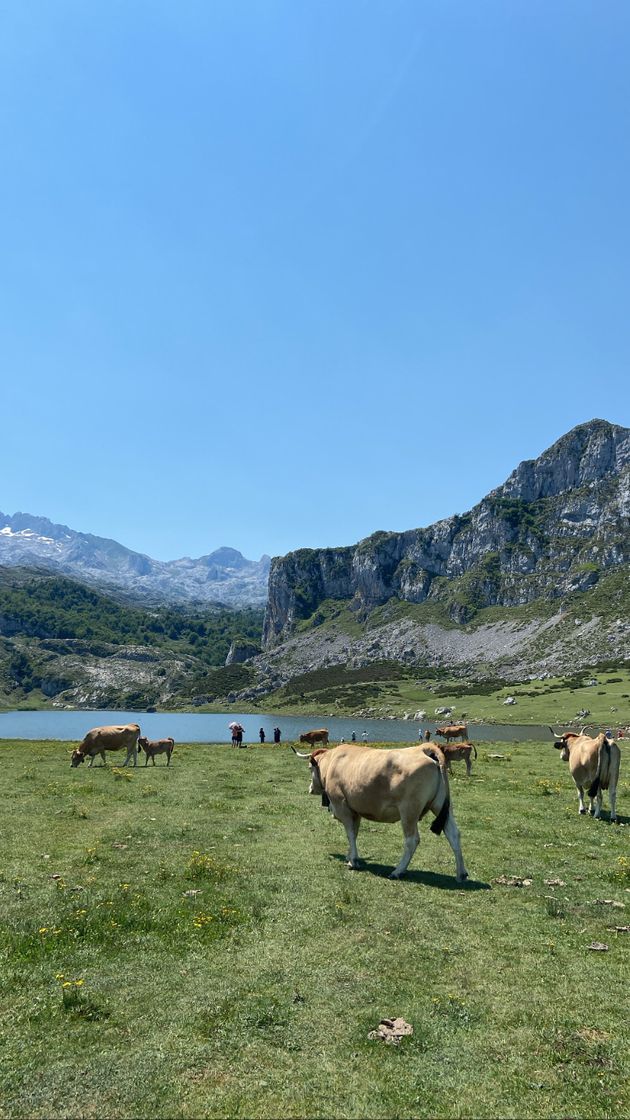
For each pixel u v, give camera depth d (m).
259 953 8.84
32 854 13.69
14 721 168.62
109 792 22.12
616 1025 7.02
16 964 8.44
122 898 10.92
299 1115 5.62
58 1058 6.41
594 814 18.75
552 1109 5.71
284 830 16.47
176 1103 5.78
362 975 8.17
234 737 47.75
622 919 10.26
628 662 182.62
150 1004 7.43
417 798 12.38
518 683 188.88
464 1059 6.41
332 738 102.31
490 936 9.47
